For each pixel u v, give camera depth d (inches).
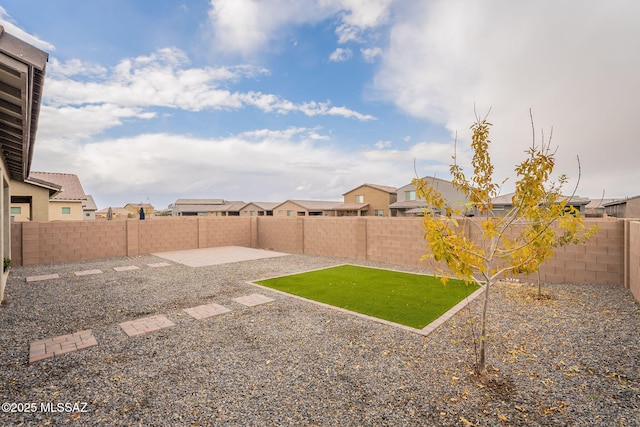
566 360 153.4
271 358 160.1
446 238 139.8
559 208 135.7
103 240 520.4
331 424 109.0
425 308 240.1
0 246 257.4
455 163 158.2
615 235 296.0
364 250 502.0
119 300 267.6
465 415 113.2
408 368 148.7
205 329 200.5
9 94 145.8
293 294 284.7
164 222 595.8
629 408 115.3
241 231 697.0
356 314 226.5
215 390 130.7
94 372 145.8
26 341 181.5
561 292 280.1
